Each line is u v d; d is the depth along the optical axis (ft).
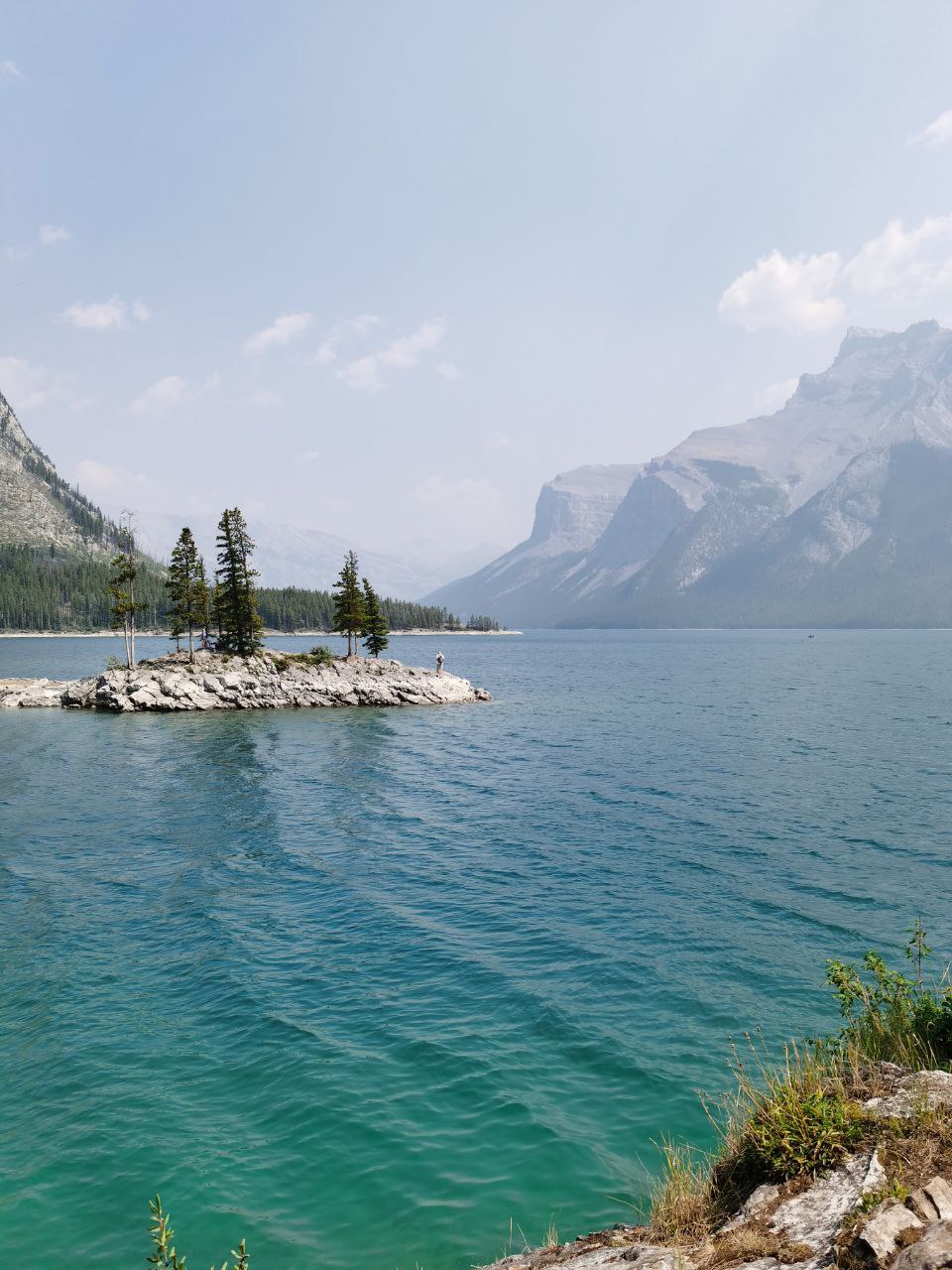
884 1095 31.12
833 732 215.31
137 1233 34.63
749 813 122.01
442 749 190.39
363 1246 33.65
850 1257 21.35
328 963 65.51
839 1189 25.64
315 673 314.76
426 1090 46.32
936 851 99.55
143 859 96.37
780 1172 27.94
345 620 358.64
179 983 61.52
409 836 108.17
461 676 483.92
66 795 135.13
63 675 426.92
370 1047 51.62
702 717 255.91
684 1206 28.86
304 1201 36.68
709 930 73.05
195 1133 42.16
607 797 134.51
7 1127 42.78
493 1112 43.91
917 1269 19.39
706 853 99.25
